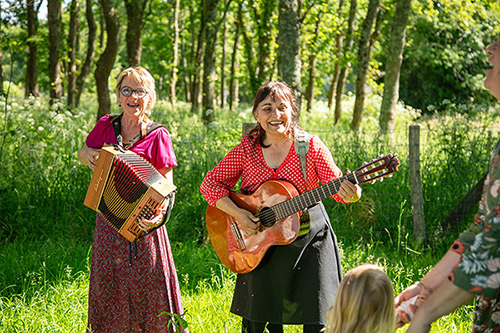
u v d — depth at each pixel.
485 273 2.07
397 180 7.53
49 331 4.36
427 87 30.34
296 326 4.36
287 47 9.45
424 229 6.78
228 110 24.05
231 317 4.64
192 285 5.40
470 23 16.20
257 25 15.22
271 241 3.69
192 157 7.83
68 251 6.21
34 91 17.97
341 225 7.17
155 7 23.73
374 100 22.91
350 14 17.73
